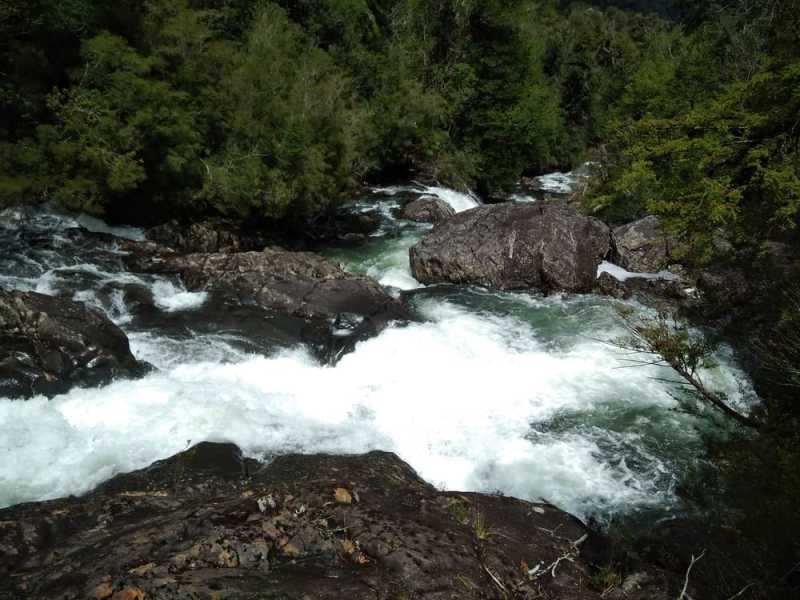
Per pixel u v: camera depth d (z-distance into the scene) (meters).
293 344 12.95
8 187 16.28
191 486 7.70
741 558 6.50
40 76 18.23
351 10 34.72
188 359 11.95
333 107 22.55
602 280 16.78
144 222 19.69
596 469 9.52
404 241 21.41
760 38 25.50
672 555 7.28
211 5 27.97
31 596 4.64
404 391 11.67
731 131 12.30
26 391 9.77
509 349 13.52
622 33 60.66
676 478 9.27
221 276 15.34
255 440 9.22
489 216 18.27
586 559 6.85
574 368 12.74
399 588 5.06
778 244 10.56
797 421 6.94
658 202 11.46
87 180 17.11
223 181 18.84
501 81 36.91
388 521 6.04
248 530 5.46
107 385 10.51
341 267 18.45
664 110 29.69
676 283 15.97
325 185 21.59
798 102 10.71
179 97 18.53
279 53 25.23
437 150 34.31
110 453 8.48
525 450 9.97
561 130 46.59
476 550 5.98
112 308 13.66
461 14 36.81
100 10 18.62
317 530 5.68
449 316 15.15
